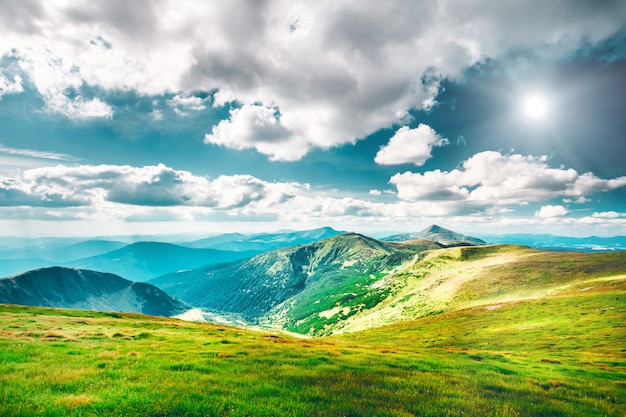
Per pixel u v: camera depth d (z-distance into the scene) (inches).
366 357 1234.0
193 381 737.0
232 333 2300.7
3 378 715.4
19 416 497.0
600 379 1148.5
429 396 721.0
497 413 638.5
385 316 7785.4
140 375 785.6
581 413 678.5
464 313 4872.0
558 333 2716.5
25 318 2078.0
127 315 2913.4
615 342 2217.0
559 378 1085.8
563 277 5974.4
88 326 2012.8
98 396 599.2
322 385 768.9
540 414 657.0
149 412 534.0
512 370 1165.1
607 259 6569.9
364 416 569.6
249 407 574.6
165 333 1909.4
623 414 706.8
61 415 507.2
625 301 3272.6
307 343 1836.9
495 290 6437.0
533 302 4190.5
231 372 863.7
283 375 844.6
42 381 693.3
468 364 1217.4
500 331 3248.0
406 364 1122.7
